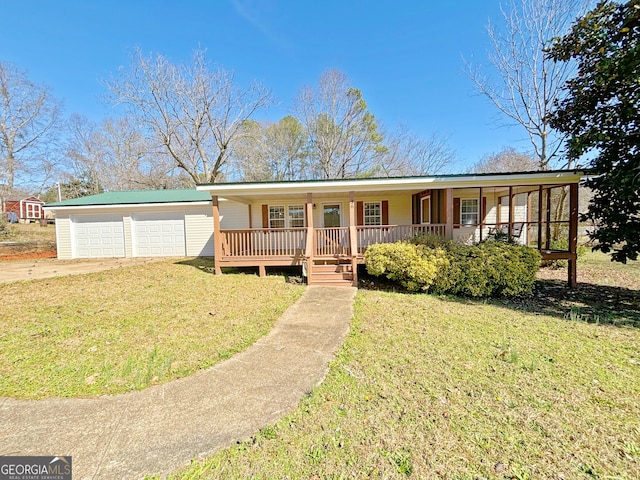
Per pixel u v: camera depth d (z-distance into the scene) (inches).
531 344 167.9
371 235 391.9
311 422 99.5
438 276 297.0
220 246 383.2
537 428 96.3
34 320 204.5
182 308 236.1
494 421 99.7
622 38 236.5
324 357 150.3
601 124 258.8
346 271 364.5
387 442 90.2
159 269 409.1
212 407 107.7
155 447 87.9
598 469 80.0
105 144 1174.3
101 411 105.0
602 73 240.4
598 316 225.1
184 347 162.2
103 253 545.0
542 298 288.8
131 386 122.0
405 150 1045.2
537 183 330.3
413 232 374.6
